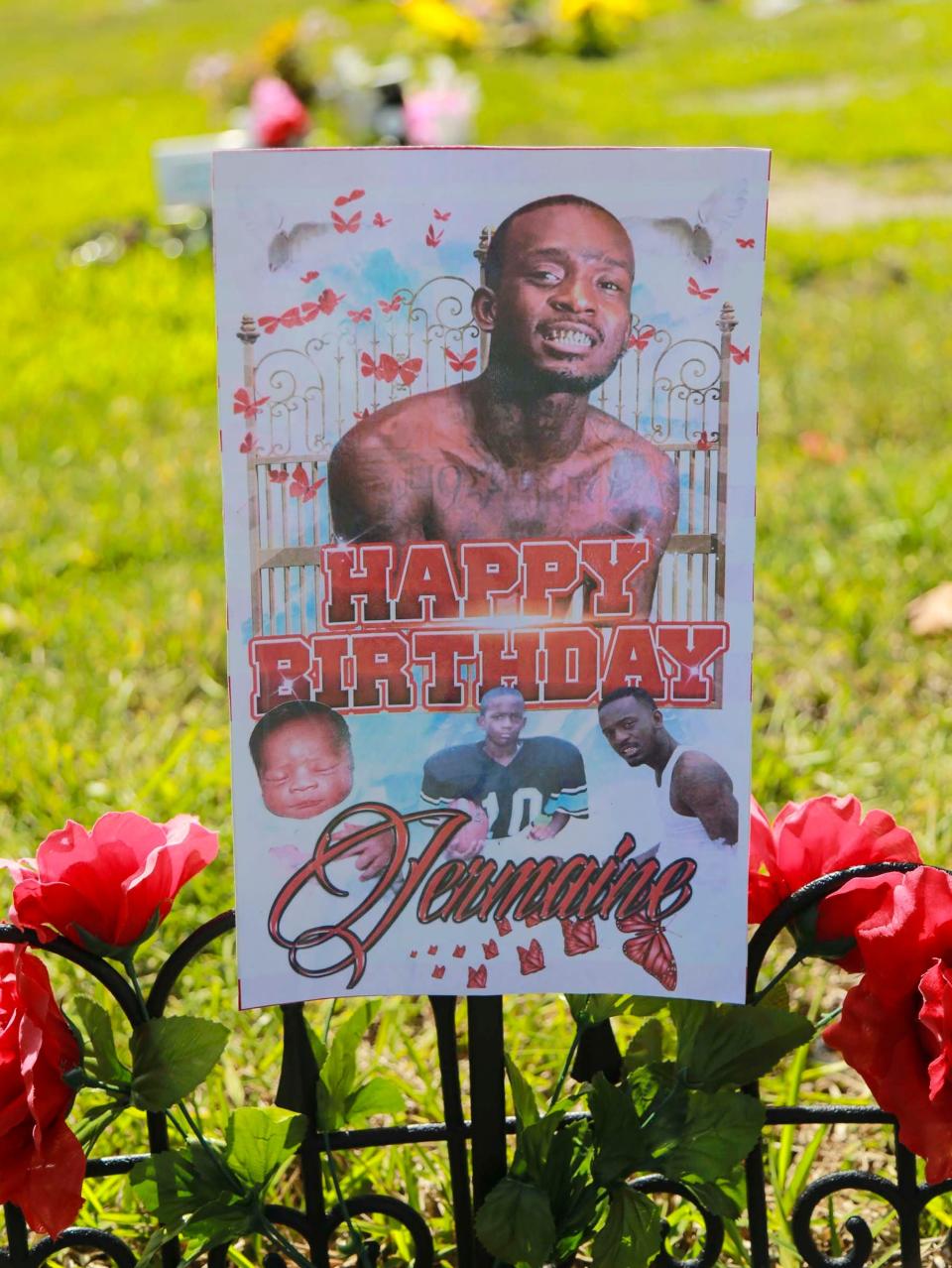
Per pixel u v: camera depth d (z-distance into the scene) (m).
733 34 19.48
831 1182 1.55
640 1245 1.39
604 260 1.29
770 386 5.65
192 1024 1.39
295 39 11.54
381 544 1.32
